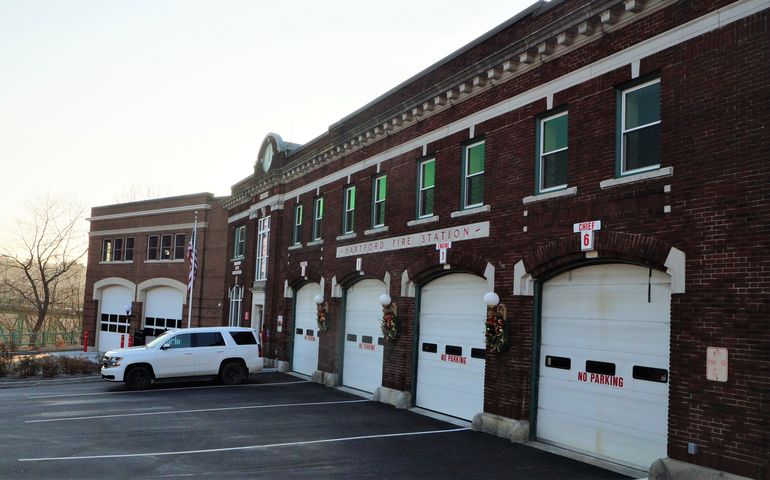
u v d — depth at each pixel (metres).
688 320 10.32
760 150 9.59
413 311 18.42
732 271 9.74
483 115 15.97
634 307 11.75
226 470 10.98
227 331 23.42
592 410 12.44
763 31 9.74
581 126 12.92
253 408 17.80
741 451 9.34
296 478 10.51
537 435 13.70
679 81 10.96
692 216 10.45
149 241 43.25
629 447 11.58
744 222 9.66
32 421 15.51
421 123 18.69
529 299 13.97
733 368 9.57
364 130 21.25
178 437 13.75
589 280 12.82
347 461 11.73
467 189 16.66
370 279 21.59
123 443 13.07
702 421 9.92
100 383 24.42
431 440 13.71
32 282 60.16
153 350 22.25
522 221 14.22
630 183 11.62
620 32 12.23
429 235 17.67
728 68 10.18
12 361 28.61
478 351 15.84
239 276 34.47
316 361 25.16
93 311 46.22
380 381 20.30
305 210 26.95
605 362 12.26
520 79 14.77
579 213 12.70
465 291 16.56
